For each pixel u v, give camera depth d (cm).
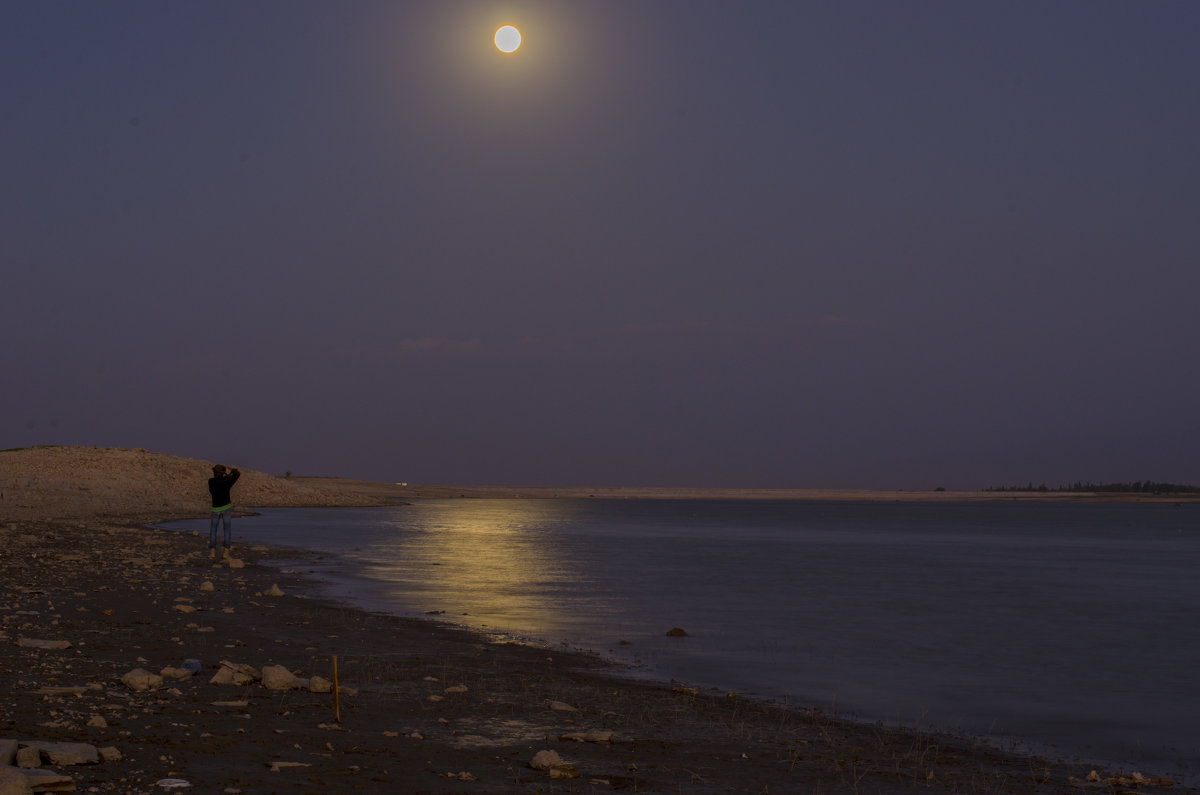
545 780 739
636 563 3581
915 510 18288
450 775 729
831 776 836
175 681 1035
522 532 5900
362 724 899
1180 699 1290
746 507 18125
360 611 1908
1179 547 5922
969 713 1198
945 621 2094
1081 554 5044
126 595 1847
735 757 891
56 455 8306
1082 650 1711
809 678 1401
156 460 8894
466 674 1240
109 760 681
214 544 2984
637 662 1469
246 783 656
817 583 2984
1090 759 991
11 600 1647
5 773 568
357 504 10950
